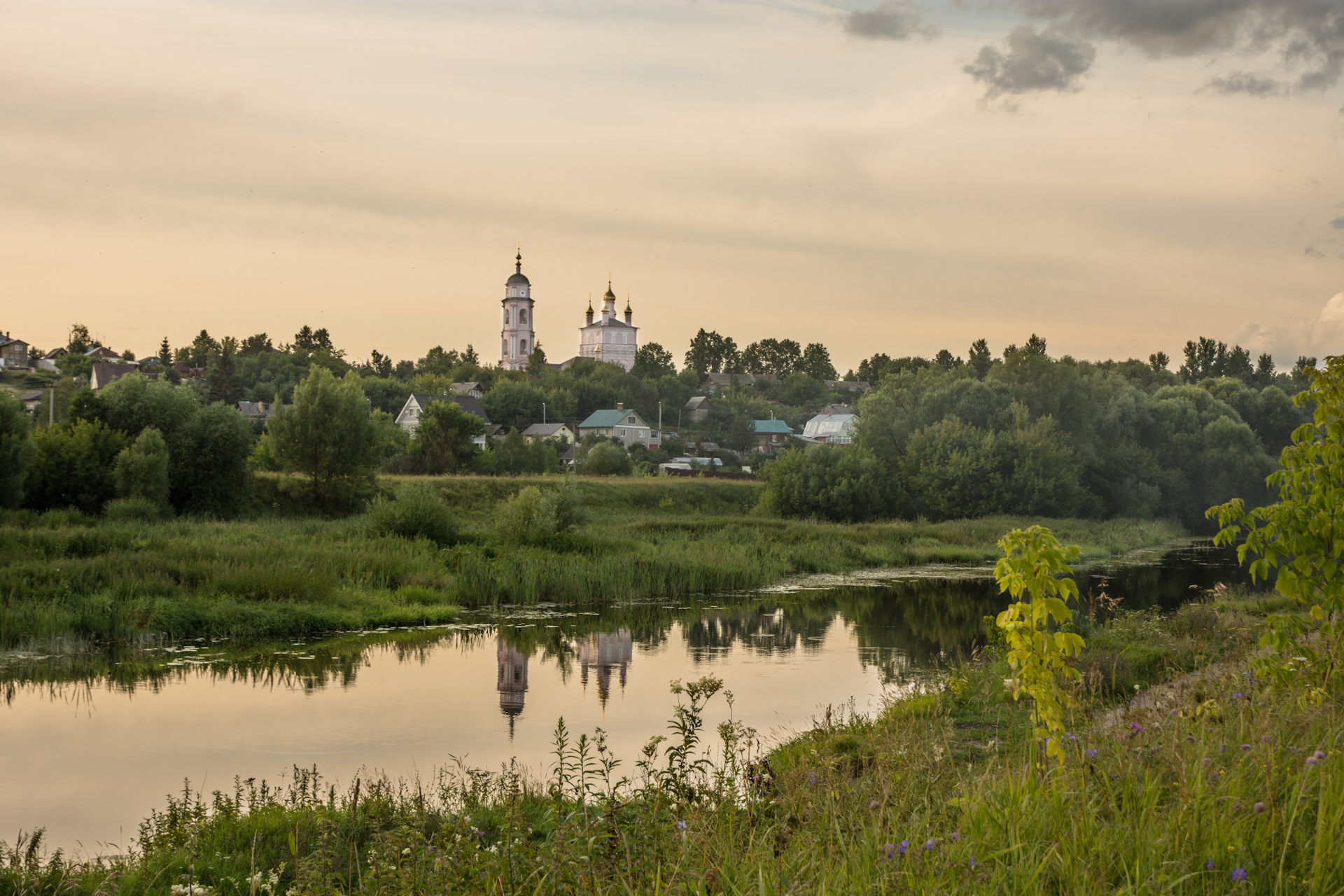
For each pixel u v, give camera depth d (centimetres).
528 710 1477
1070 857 399
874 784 644
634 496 5331
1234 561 4028
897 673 1731
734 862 478
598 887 473
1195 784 445
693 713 702
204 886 725
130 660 1856
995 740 651
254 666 1831
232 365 12625
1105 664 1200
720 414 14300
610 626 2317
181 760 1209
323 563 2606
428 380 13750
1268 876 387
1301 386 11075
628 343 18500
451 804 914
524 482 5178
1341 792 437
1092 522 5512
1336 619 695
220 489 4050
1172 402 7088
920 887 395
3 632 1936
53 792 1077
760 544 3722
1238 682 737
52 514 3256
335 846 736
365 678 1730
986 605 2692
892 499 5325
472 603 2602
